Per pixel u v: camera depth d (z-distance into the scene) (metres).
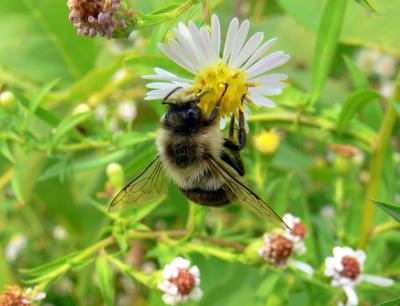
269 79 0.05
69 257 0.06
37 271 0.06
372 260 0.07
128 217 0.06
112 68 0.08
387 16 0.08
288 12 0.08
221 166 0.06
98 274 0.06
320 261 0.07
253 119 0.07
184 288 0.06
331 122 0.07
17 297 0.06
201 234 0.07
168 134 0.06
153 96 0.05
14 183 0.07
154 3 0.07
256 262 0.06
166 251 0.06
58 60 0.10
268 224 0.07
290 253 0.06
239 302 0.08
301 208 0.07
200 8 0.05
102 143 0.07
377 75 0.13
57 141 0.07
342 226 0.08
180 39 0.05
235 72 0.05
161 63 0.06
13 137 0.07
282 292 0.07
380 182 0.08
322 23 0.07
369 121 0.08
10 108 0.07
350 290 0.06
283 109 0.07
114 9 0.05
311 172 0.10
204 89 0.05
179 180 0.06
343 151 0.08
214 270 0.08
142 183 0.06
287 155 0.10
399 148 0.11
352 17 0.08
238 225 0.08
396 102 0.07
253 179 0.07
